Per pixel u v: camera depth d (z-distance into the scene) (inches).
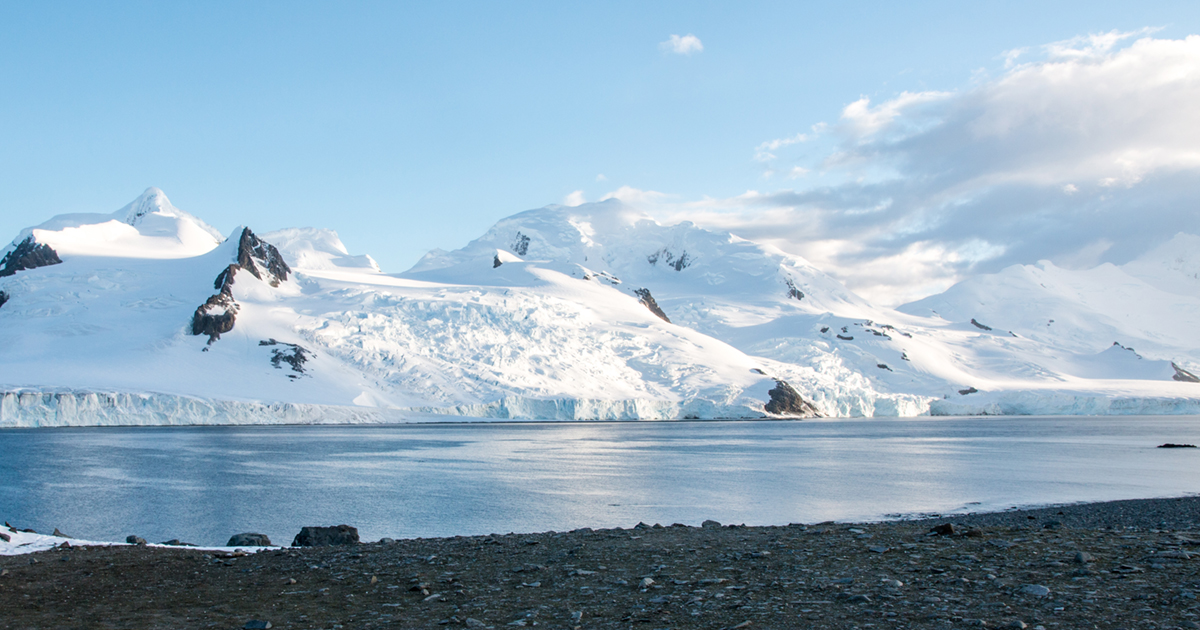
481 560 754.8
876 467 2773.1
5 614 548.4
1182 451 3533.5
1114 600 502.6
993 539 763.4
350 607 561.3
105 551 834.8
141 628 506.0
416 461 3157.0
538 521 1590.8
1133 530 853.2
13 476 2596.0
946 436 5251.0
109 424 5620.1
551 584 629.9
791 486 2164.1
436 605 563.2
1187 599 492.4
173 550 848.9
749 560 703.7
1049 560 641.0
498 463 3056.1
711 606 532.1
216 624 514.9
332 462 3112.7
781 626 473.4
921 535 818.8
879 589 561.6
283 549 861.8
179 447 3976.4
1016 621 456.4
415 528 1519.4
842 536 836.6
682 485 2224.4
